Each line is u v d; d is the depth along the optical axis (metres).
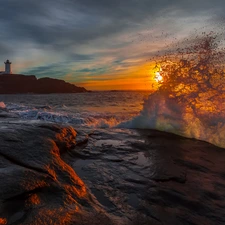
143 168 3.08
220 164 3.38
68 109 13.41
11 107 12.17
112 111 12.38
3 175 2.00
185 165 3.28
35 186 2.00
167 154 3.72
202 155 3.76
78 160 3.25
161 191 2.46
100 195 2.28
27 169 2.20
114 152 3.68
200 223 1.95
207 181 2.78
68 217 1.73
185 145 4.31
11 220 1.60
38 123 3.88
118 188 2.46
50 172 2.33
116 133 5.00
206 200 2.33
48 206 1.84
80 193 2.19
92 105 18.16
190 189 2.55
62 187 2.18
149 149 3.94
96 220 1.77
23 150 2.61
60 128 3.82
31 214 1.68
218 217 2.05
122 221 1.86
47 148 2.84
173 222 1.94
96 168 2.97
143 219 1.93
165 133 5.18
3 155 2.41
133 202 2.21
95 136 4.64
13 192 1.84
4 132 2.98
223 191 2.54
